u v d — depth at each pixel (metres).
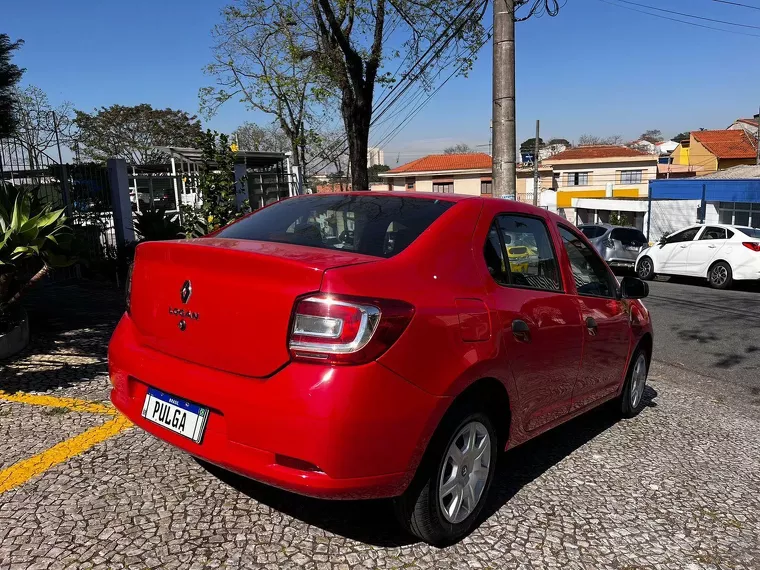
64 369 5.05
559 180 53.28
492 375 2.85
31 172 9.23
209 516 2.91
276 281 2.44
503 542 2.90
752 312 10.94
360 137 13.22
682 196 24.89
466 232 3.07
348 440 2.31
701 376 6.72
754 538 3.10
